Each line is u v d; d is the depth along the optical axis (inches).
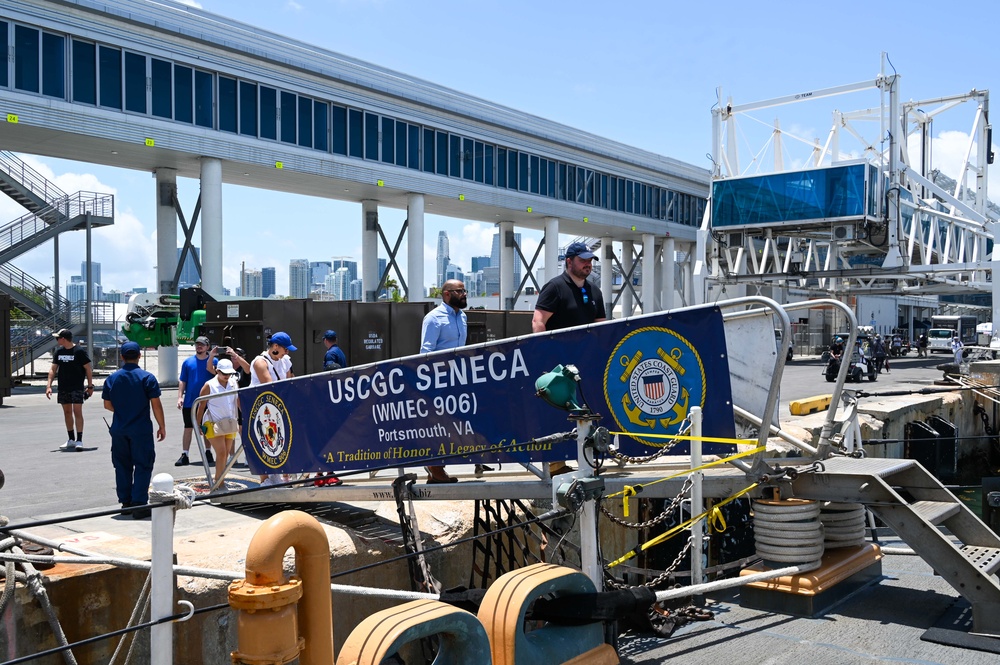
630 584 321.7
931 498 241.3
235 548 213.6
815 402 643.5
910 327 3309.5
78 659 180.1
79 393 504.7
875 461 243.6
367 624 127.3
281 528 119.0
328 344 499.2
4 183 1129.4
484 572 246.2
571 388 170.1
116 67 1032.2
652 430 211.2
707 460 269.1
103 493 346.0
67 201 1160.8
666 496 230.7
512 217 1764.3
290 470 273.4
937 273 1470.2
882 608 226.8
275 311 713.6
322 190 1421.0
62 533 239.8
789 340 207.3
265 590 115.6
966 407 936.3
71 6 975.0
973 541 233.8
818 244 1663.4
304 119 1261.1
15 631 169.8
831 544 249.4
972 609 205.2
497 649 146.6
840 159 1642.5
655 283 2213.3
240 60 1159.6
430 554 242.7
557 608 159.8
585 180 1801.2
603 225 1863.9
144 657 182.7
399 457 246.1
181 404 444.1
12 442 546.3
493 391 226.4
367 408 252.1
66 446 501.7
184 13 1085.8
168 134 1081.4
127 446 291.0
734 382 222.8
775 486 232.4
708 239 1557.6
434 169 1470.2
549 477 223.5
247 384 443.2
